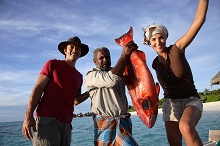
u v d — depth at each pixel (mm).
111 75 3344
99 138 3477
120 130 3387
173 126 3639
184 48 3145
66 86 3662
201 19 2896
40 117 3482
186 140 2814
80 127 28500
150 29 3352
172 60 3213
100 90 3561
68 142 3715
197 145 2754
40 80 3555
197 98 3316
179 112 3463
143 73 3430
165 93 3713
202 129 14500
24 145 16906
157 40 3297
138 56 3484
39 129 3441
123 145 3295
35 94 3484
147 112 3365
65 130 3637
